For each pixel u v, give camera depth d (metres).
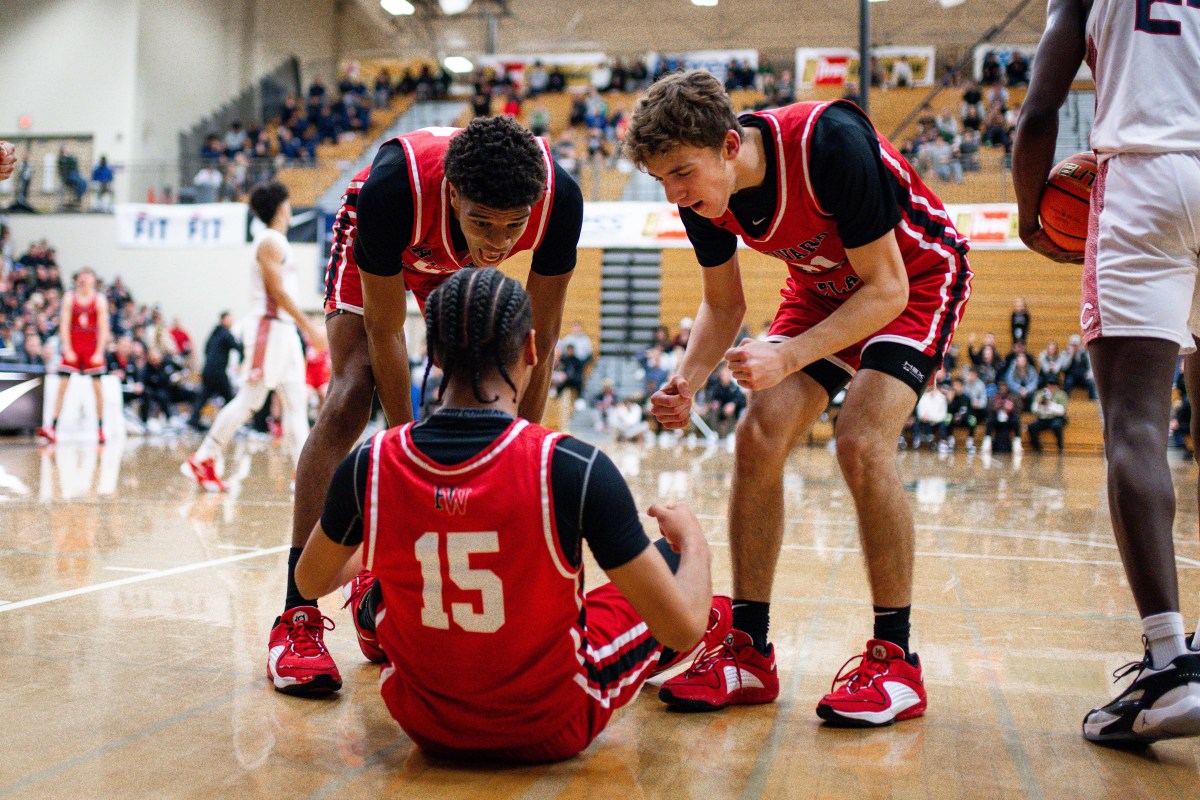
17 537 3.85
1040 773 1.58
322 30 25.11
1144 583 1.70
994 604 3.00
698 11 23.69
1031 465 10.45
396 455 1.46
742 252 15.77
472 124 1.72
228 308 16.94
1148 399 1.77
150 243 17.08
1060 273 14.86
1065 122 16.58
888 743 1.74
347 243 2.36
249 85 22.17
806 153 1.84
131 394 13.12
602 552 1.41
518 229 1.79
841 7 22.86
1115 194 1.83
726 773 1.58
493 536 1.41
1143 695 1.65
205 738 1.68
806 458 10.95
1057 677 2.19
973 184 15.27
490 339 1.45
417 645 1.51
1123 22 1.86
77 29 18.88
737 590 2.03
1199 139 1.78
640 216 15.87
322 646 2.03
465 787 1.49
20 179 17.61
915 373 1.99
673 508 1.65
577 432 15.16
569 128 20.34
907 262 2.07
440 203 1.97
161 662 2.15
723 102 1.78
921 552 4.08
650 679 2.22
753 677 1.99
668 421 1.94
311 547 1.56
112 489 5.75
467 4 23.50
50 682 1.97
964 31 22.19
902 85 19.66
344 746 1.67
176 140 19.86
